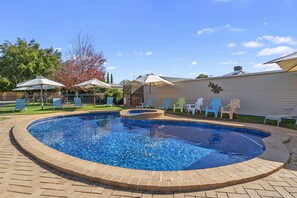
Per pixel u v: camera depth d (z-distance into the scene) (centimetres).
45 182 301
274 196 262
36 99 2853
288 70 802
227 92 1211
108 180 293
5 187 286
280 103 963
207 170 331
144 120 1026
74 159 383
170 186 275
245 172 322
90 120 1158
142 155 530
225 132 809
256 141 666
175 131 830
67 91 2455
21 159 405
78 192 272
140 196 263
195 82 1419
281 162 370
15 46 2950
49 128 913
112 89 2230
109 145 625
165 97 1683
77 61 2327
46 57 2983
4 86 2792
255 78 1069
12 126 785
